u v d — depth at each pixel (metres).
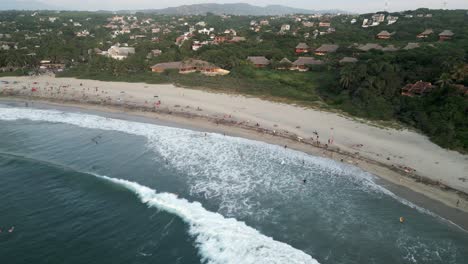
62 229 34.88
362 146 55.88
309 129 63.41
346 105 75.56
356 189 43.59
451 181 44.47
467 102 62.38
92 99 83.19
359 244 33.59
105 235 34.06
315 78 98.38
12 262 30.45
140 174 46.03
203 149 54.66
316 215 38.06
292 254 31.78
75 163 49.16
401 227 36.19
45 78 104.25
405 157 51.69
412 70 81.25
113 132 62.00
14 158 50.25
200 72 106.94
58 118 69.94
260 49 121.19
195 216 37.03
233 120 68.25
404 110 69.94
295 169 48.62
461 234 34.91
